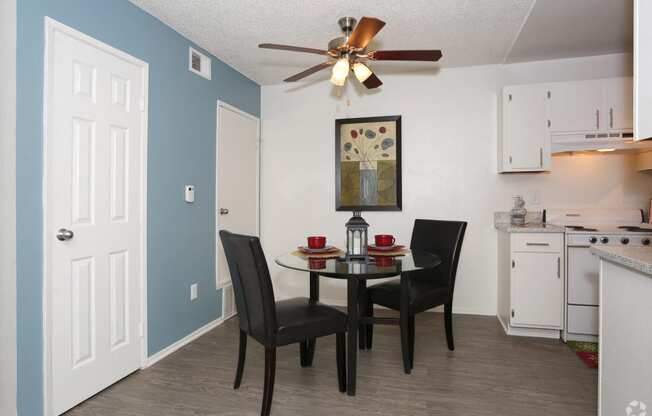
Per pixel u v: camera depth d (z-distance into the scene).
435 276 2.80
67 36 1.93
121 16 2.28
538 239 2.91
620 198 3.25
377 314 3.68
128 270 2.33
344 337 2.14
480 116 3.53
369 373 2.36
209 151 3.20
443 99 3.61
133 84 2.38
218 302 3.33
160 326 2.61
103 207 2.15
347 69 2.28
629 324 1.34
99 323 2.12
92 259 2.08
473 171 3.55
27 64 1.75
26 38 1.74
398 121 3.69
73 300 1.97
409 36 2.87
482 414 1.91
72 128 1.96
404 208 3.71
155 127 2.56
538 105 3.14
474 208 3.55
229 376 2.33
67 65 1.93
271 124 4.11
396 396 2.08
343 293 3.93
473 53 3.21
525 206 3.43
